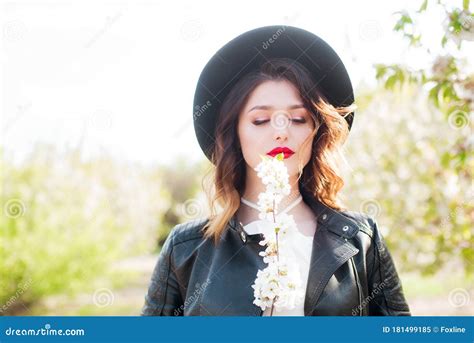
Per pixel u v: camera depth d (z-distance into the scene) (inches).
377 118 204.2
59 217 295.3
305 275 73.3
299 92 74.4
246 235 75.4
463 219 158.4
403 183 192.7
